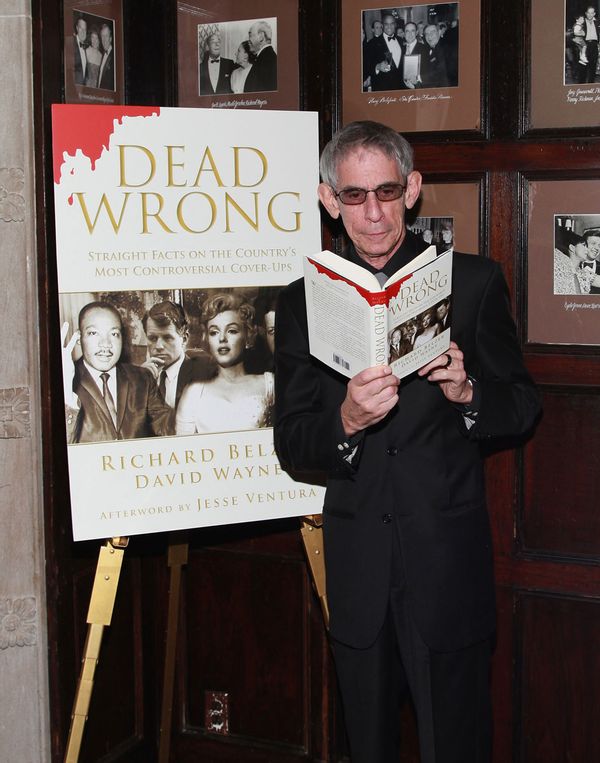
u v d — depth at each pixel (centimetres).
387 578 179
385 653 185
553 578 227
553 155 215
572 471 223
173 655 242
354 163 172
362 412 159
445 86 222
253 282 203
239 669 260
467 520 180
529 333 222
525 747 233
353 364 159
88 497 194
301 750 255
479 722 186
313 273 161
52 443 218
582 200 215
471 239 224
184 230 197
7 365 211
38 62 207
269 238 204
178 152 196
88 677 202
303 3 231
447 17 220
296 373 191
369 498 181
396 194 174
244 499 204
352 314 153
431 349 161
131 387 196
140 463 197
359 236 177
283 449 186
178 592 240
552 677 230
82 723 203
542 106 215
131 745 257
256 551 254
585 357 218
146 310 196
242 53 238
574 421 222
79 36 224
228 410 203
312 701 252
